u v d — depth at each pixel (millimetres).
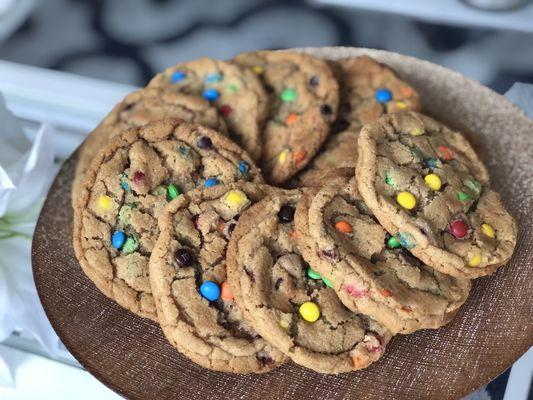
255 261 332
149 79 508
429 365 335
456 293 335
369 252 333
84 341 351
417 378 332
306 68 429
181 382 335
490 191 367
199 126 386
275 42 539
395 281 328
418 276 331
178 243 343
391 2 548
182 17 548
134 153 375
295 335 322
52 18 540
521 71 514
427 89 444
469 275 335
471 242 339
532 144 408
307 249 328
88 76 503
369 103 421
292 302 330
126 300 348
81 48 522
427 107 436
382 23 543
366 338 328
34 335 372
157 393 332
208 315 329
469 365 335
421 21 540
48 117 465
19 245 395
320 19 549
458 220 343
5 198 379
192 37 538
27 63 508
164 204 365
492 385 360
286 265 335
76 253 358
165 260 338
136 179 367
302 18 551
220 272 340
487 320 347
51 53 517
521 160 405
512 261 365
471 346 340
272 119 414
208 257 343
